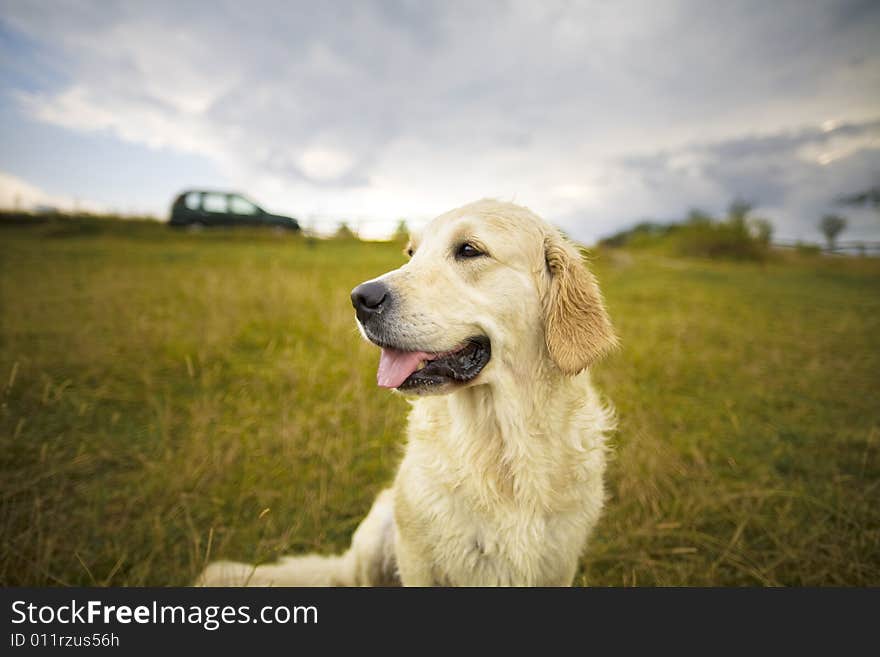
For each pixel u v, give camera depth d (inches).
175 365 48.3
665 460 34.6
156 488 30.8
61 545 26.6
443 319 22.1
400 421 40.7
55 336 53.2
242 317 60.8
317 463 34.7
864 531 28.5
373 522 27.0
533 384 23.8
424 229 25.6
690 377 52.9
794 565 27.4
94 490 30.8
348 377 46.8
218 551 26.9
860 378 54.3
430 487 23.0
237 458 34.0
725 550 27.8
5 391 36.7
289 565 26.5
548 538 23.2
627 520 30.0
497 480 23.2
